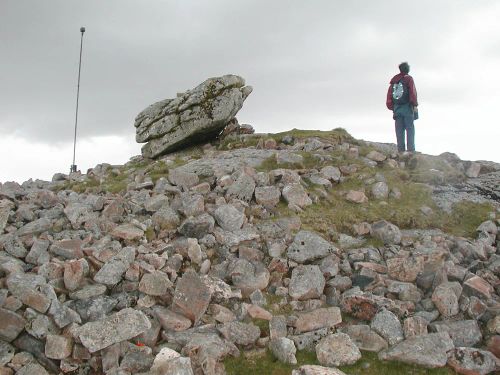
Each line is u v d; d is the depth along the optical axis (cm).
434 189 1681
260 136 2339
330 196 1572
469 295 1079
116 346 900
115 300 1014
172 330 966
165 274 1078
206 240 1229
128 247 1139
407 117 1984
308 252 1209
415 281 1142
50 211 1398
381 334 956
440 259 1205
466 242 1327
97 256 1117
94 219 1321
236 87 2462
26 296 959
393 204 1560
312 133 2230
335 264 1181
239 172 1608
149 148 2470
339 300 1084
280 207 1466
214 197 1478
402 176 1752
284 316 1011
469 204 1569
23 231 1248
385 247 1319
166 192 1542
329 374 821
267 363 902
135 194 1563
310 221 1405
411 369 880
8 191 1661
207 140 2498
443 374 870
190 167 1802
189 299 1009
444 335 928
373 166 1803
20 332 923
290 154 1853
